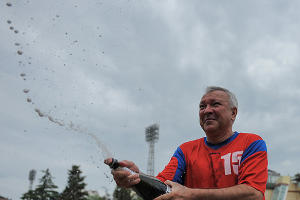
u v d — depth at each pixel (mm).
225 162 2365
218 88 2615
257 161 2207
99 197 45688
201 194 1937
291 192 46375
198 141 2684
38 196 48125
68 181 43250
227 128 2498
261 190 2049
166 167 2621
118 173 2021
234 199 1950
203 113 2529
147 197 2213
